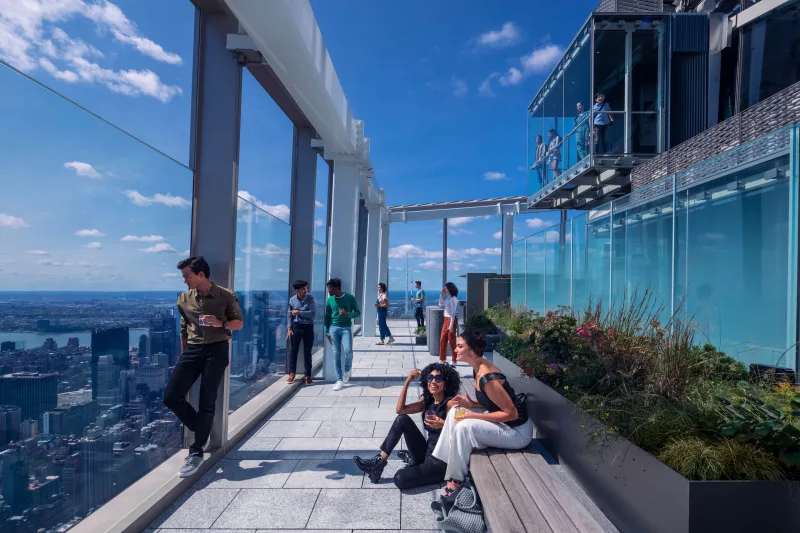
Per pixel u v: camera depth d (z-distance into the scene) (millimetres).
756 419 2326
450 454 3072
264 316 5973
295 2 3979
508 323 10242
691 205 4875
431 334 10016
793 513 1998
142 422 3205
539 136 11352
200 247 3973
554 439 3771
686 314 4734
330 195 9586
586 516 2199
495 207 18109
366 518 2879
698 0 9578
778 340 3582
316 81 4977
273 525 2787
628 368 3447
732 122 5457
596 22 8555
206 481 3443
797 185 3408
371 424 4906
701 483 1989
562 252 9125
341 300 6797
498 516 2195
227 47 4035
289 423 4930
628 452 2549
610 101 8547
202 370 3500
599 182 9391
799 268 3391
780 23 7543
